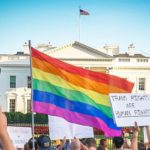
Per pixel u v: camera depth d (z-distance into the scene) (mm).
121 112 11336
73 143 10344
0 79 103938
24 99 103875
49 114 13883
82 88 14062
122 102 11375
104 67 102812
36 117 84125
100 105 14047
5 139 4504
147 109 11547
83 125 13883
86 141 13055
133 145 10477
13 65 103562
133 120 11391
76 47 102000
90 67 102562
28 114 87875
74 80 14039
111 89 14156
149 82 106438
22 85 104062
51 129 13867
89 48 101688
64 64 14086
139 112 11484
